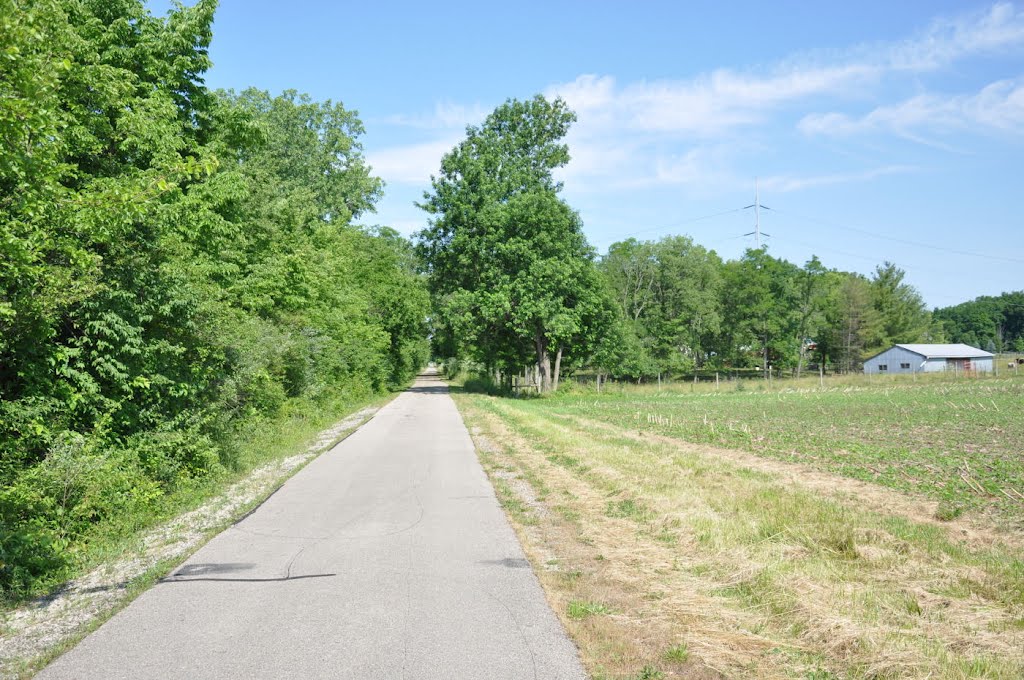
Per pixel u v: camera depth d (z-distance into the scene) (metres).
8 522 7.62
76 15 14.52
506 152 50.84
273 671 4.68
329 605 6.02
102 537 8.48
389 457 16.03
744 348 86.12
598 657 4.89
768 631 5.33
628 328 72.12
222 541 8.34
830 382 55.03
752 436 19.69
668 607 5.87
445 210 47.88
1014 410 27.33
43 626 5.75
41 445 9.27
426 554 7.67
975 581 6.36
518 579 6.73
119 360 10.73
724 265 94.12
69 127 12.87
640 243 87.00
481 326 45.84
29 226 8.66
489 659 4.86
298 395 24.89
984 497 10.74
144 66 17.03
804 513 8.94
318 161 48.38
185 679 4.57
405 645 5.12
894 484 11.92
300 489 11.91
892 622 5.39
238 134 19.61
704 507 9.49
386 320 54.31
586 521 9.16
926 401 33.66
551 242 45.41
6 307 8.25
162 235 11.99
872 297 95.19
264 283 22.23
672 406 35.19
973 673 4.47
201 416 13.12
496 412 29.78
